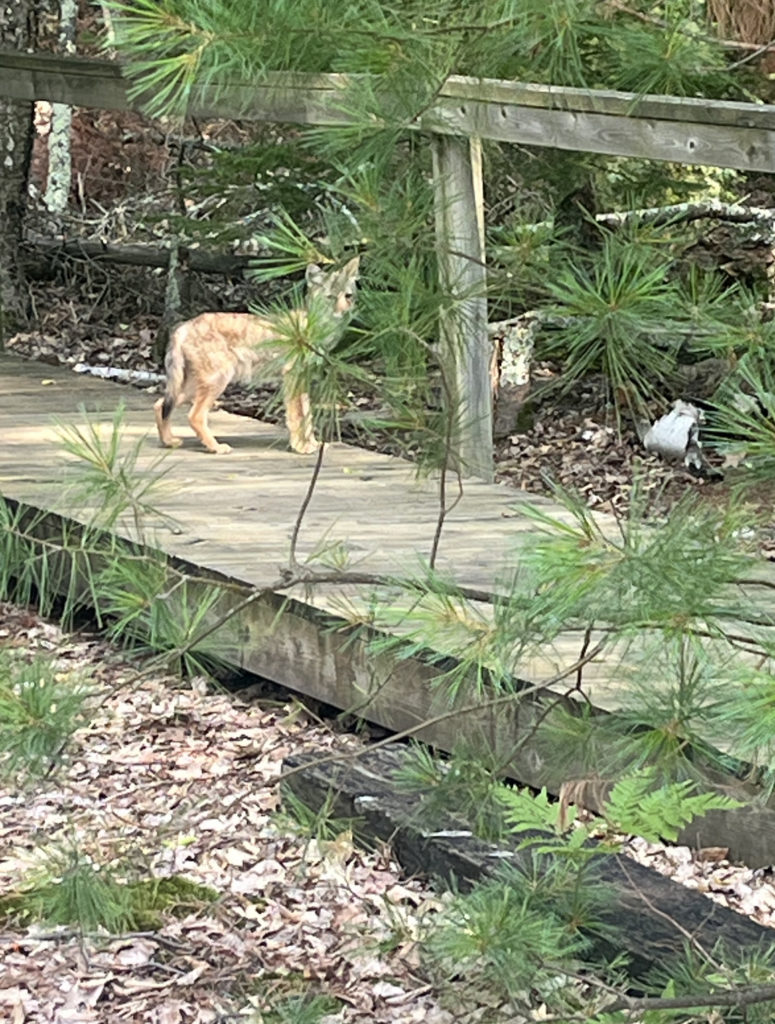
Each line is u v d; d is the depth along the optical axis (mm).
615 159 8969
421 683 5062
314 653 5508
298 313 2678
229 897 4422
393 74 2598
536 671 4570
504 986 2768
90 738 5586
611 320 2395
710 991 2752
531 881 2979
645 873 4102
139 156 14367
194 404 7996
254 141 11289
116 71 8984
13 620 6797
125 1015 3912
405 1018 3721
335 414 2857
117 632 2965
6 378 9953
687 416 8867
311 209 9555
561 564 2223
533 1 2521
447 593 2643
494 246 2803
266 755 5441
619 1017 2555
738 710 2193
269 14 2441
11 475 7312
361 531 6508
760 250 9727
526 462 9180
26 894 4336
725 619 2305
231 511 6820
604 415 9648
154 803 5066
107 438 8172
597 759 2908
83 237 13492
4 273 12336
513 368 9562
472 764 3010
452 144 6605
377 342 2760
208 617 5852
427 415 2924
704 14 3494
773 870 4359
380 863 4555
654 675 2562
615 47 2885
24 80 9797
